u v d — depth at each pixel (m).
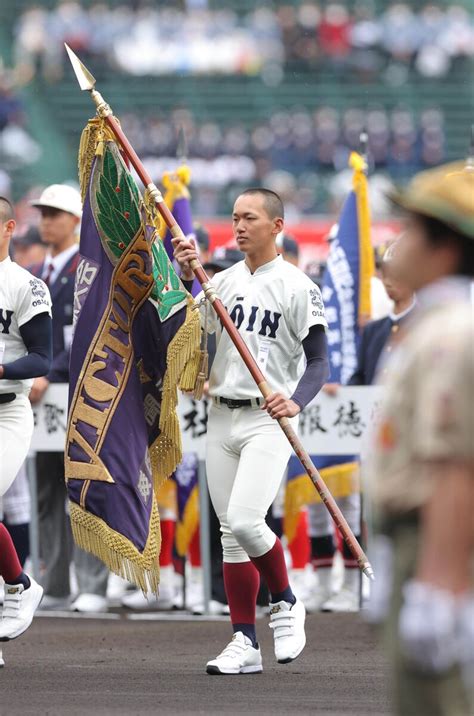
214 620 31.20
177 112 84.81
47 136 85.62
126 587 36.97
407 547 11.17
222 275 23.34
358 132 84.31
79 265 24.20
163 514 34.22
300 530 34.47
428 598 10.11
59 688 21.41
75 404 23.77
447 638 10.07
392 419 11.02
